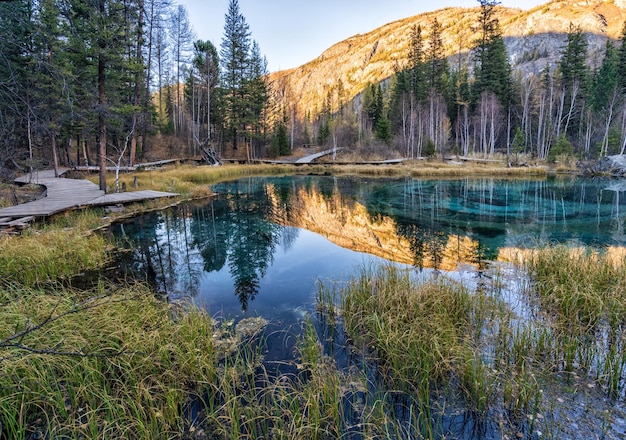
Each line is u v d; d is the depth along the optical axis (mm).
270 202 14828
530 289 5195
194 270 6824
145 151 28578
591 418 2617
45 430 2570
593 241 8219
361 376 3205
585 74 32969
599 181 19672
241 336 4043
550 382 3037
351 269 6637
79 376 2867
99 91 12586
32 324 3328
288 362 3482
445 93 37406
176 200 14312
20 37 4590
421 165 28328
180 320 3986
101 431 2514
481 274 6023
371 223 10984
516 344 3377
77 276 6230
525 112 33750
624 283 4652
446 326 3715
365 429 2570
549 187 17703
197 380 3113
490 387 2807
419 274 5988
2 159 10375
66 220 9461
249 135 32125
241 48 31734
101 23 11758
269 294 5492
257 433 2596
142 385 2855
